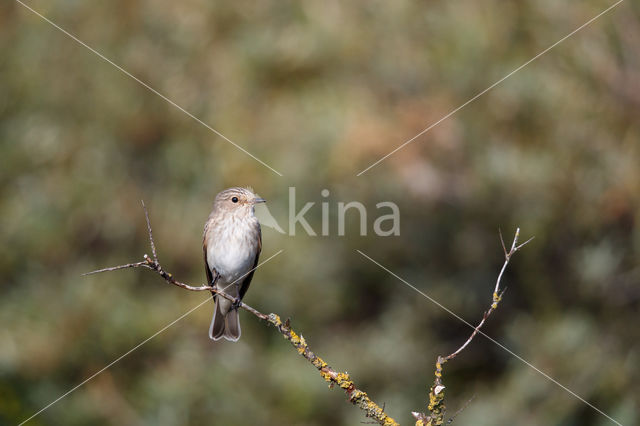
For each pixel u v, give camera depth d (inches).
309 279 508.7
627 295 484.7
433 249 504.4
